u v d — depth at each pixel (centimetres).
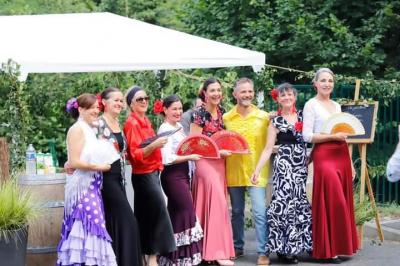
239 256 1021
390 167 674
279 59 1611
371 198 1102
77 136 815
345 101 1077
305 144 973
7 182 855
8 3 2102
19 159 969
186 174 937
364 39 1552
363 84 1288
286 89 959
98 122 834
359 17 1580
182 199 924
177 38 1170
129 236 834
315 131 973
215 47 1148
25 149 976
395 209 1297
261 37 1608
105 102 845
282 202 962
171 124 930
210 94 958
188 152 937
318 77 976
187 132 1057
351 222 982
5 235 802
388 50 1565
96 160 812
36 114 1625
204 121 961
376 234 1154
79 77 1619
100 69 1036
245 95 970
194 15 1756
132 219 839
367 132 1079
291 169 962
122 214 834
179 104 927
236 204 1000
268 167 986
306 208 973
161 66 1077
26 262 866
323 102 979
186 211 925
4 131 1011
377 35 1501
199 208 954
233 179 985
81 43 1097
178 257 925
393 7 1546
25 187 866
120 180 845
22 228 817
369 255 1030
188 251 927
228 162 985
